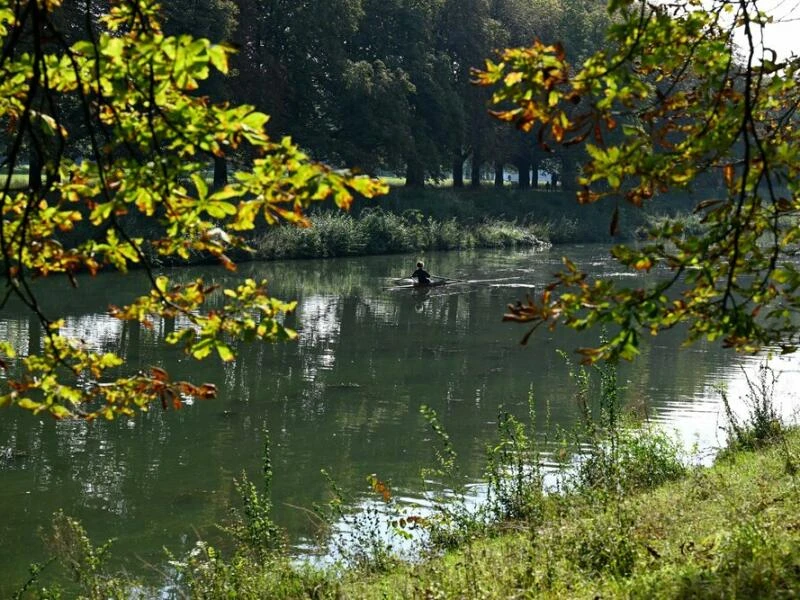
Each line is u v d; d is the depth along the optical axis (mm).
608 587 9320
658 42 6902
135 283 49188
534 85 6543
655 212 95500
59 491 18250
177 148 6414
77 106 50156
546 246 82062
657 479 16422
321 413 24469
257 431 22688
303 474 19469
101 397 25141
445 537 14312
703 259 7227
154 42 5695
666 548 10461
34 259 7402
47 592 12570
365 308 43719
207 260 59094
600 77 6570
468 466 19922
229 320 7195
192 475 19344
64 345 7699
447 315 41812
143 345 32656
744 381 28078
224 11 65125
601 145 6809
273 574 12398
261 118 5977
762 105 7539
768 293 7699
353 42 87625
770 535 9586
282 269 59375
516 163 108250
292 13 78312
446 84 88938
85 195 7133
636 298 6832
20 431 22172
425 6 89312
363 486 18562
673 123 7297
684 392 26703
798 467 14430
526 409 25062
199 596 12047
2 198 6352
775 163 6980
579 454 18406
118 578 13734
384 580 11773
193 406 24922
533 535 11133
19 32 6098
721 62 7141
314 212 71688
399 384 27984
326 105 82188
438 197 87000
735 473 15117
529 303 6906
